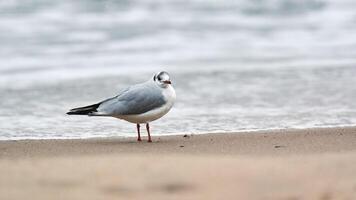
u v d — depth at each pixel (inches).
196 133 528.4
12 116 610.5
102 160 364.8
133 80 786.8
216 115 605.0
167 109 501.4
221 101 666.8
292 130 529.3
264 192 307.9
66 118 599.5
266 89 723.4
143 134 532.1
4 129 557.0
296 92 704.4
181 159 367.2
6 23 1154.7
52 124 576.1
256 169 340.8
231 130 541.6
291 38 1086.4
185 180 321.1
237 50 989.8
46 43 1010.7
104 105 499.2
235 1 1440.7
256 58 923.4
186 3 1413.6
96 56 928.3
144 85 505.0
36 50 962.1
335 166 346.6
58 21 1194.0
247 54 956.0
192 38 1079.0
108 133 539.8
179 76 805.9
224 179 323.6
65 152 444.8
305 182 320.5
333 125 556.7
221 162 356.8
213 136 508.4
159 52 965.8
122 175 329.1
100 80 786.2
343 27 1174.3
